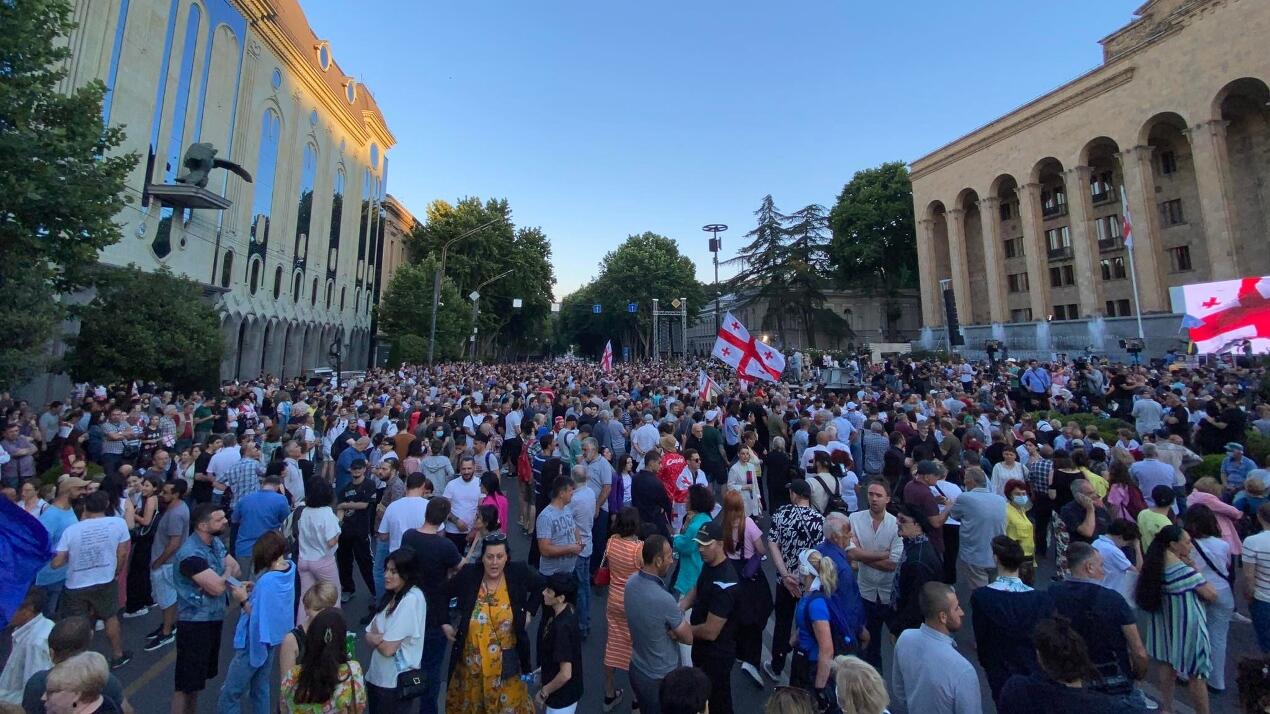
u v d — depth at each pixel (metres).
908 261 64.88
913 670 3.51
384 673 4.01
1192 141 33.47
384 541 6.56
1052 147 41.88
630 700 5.23
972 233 55.97
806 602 4.34
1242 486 8.20
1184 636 4.57
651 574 4.20
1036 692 2.96
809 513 5.66
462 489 7.06
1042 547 8.65
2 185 9.25
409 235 63.19
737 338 14.89
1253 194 35.50
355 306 48.34
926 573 4.83
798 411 14.47
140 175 23.09
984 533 6.21
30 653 4.30
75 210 10.49
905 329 68.25
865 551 5.48
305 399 17.28
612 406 14.59
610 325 87.25
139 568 7.21
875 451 10.80
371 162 51.03
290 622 4.49
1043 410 16.30
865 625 5.41
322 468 11.66
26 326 10.55
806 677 4.25
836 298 66.75
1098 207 45.38
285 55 34.84
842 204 65.62
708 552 4.54
